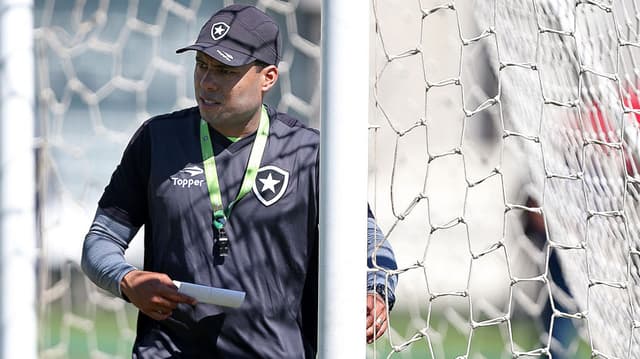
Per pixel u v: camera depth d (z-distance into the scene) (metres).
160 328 12.83
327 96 10.29
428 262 30.53
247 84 12.52
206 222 12.65
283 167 12.75
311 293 12.91
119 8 36.69
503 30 15.84
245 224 12.63
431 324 29.55
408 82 26.41
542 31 13.73
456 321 29.06
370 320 12.21
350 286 10.30
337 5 10.23
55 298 25.47
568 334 24.81
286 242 12.66
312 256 12.82
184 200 12.68
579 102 13.91
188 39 37.38
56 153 32.56
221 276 12.55
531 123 16.00
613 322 14.78
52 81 35.00
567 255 15.70
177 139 12.93
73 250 26.39
